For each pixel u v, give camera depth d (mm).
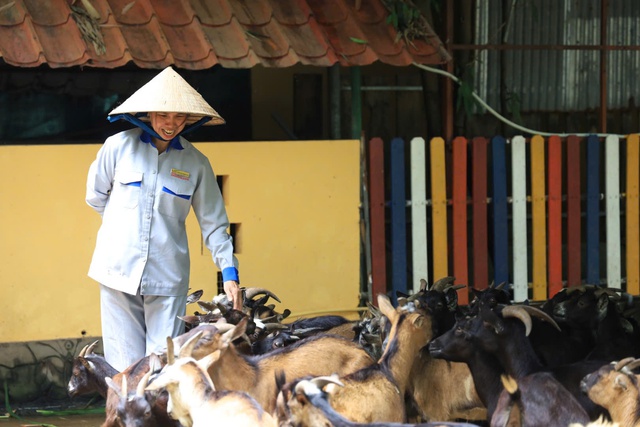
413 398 6930
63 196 8234
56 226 8227
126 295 6430
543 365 6703
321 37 8430
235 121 10312
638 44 11070
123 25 8141
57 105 10039
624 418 5508
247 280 8688
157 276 6410
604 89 10445
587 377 5668
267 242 8719
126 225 6379
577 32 10883
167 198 6406
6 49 7719
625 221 10602
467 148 10047
